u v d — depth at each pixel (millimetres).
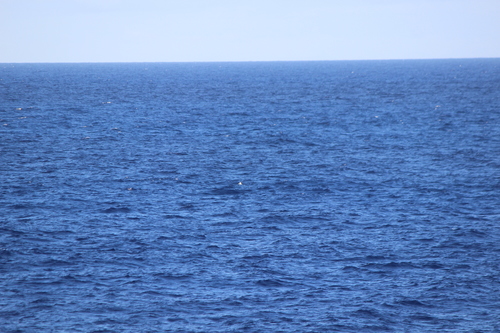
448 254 98688
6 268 88938
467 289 84375
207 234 108062
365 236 108062
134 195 134750
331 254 98375
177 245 101625
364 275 89438
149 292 81938
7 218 114438
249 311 76750
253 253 98250
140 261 93625
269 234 108812
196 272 89562
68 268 89875
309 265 93188
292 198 134750
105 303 78125
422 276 89250
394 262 94812
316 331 71625
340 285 85625
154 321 73562
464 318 75562
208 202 130375
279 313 76312
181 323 73188
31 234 105062
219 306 78125
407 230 111688
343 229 112250
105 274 87938
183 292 82250
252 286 84750
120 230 109188
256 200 132625
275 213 122125
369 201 132750
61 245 100000
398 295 82188
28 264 90875
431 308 78375
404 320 74938
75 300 78812
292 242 104250
